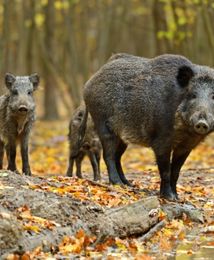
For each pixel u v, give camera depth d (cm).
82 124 1623
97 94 1517
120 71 1493
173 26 3275
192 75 1335
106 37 4128
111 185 1473
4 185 1218
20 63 4409
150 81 1420
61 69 4062
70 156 1770
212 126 1326
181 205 1366
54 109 4447
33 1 3997
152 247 1155
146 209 1234
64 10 4238
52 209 1155
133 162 2498
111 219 1173
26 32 4191
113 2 4250
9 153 1606
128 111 1458
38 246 1055
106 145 1519
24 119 1577
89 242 1116
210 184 1681
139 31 5700
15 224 1034
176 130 1361
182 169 1992
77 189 1304
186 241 1200
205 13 3009
